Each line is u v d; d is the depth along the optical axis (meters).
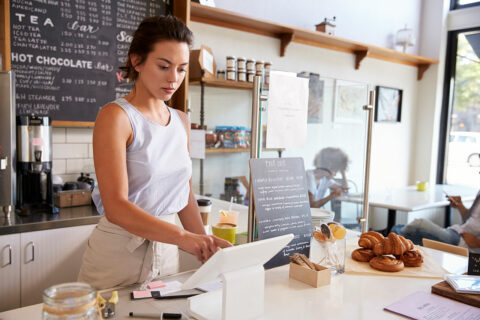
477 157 4.86
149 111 1.20
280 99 1.30
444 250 1.65
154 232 0.97
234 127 3.18
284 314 0.94
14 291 1.98
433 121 5.12
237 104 3.48
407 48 4.99
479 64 4.85
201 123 3.04
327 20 3.92
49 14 2.43
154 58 1.08
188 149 1.36
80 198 2.41
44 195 2.27
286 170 1.31
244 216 2.21
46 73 2.44
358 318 0.93
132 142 1.15
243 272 0.88
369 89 2.34
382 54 4.64
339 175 2.34
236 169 3.53
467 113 4.99
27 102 2.39
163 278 1.16
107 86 2.69
